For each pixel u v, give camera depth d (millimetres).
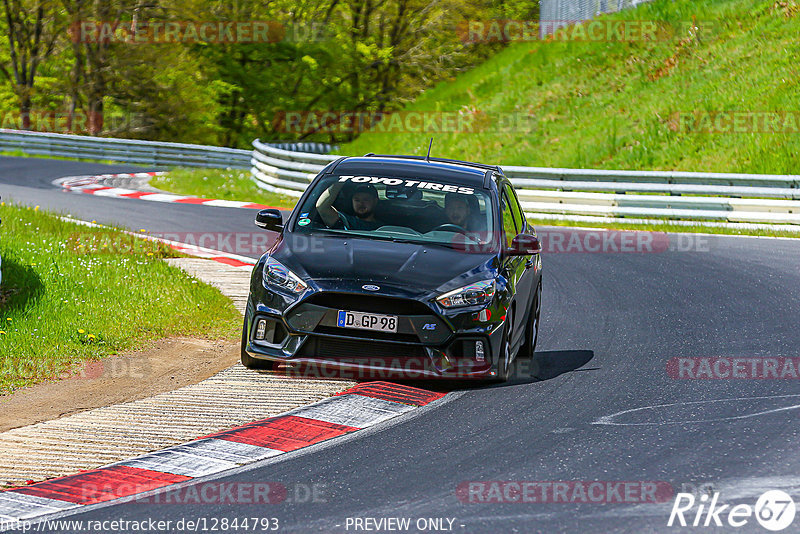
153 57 167750
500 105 117750
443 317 26156
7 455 21594
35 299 36031
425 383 28125
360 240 28609
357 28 184125
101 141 122625
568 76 116750
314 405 25578
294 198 86188
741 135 89812
